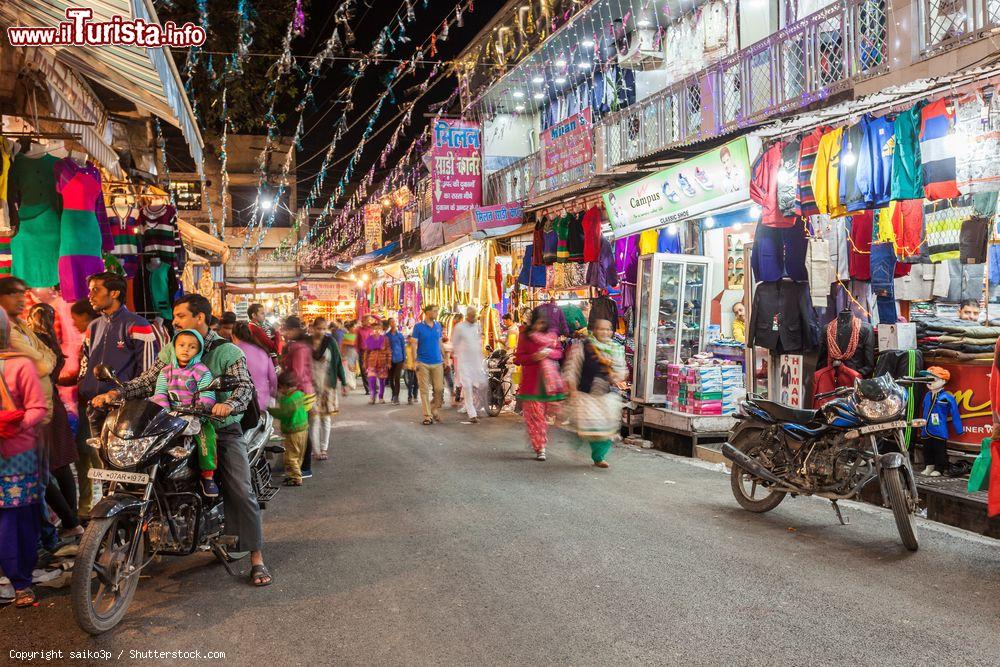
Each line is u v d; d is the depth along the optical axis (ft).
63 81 26.05
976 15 20.30
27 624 14.37
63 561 17.95
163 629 14.01
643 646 12.87
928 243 26.03
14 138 21.59
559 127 47.37
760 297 29.14
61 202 21.65
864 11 24.93
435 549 18.71
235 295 123.34
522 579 16.35
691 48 41.32
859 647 12.74
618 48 46.39
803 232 27.91
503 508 22.82
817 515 21.68
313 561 18.01
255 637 13.57
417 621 14.16
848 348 26.84
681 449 32.68
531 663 12.31
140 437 14.61
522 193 52.29
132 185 29.81
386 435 39.14
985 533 19.54
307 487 26.66
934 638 13.07
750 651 12.64
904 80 22.75
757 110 29.43
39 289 22.22
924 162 19.56
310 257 138.00
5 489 14.97
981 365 23.80
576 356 29.71
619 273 39.60
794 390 29.14
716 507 22.76
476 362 44.09
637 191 34.01
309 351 27.68
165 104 23.12
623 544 18.85
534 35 52.44
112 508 14.03
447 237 58.44
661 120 35.91
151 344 19.03
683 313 36.47
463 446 35.06
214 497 16.10
